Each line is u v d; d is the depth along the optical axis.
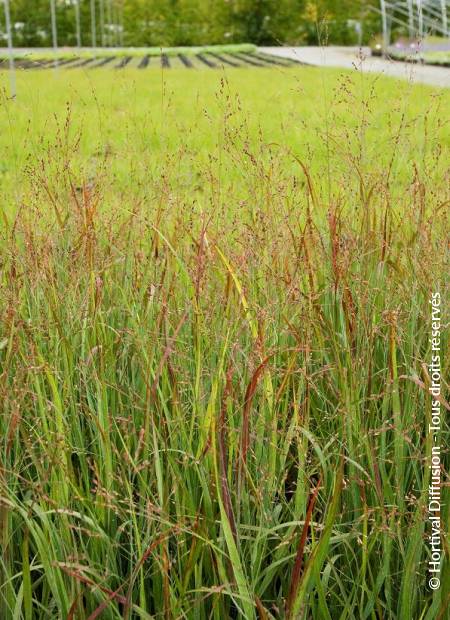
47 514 1.55
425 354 1.80
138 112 5.52
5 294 1.91
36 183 2.39
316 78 9.78
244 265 1.95
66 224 2.23
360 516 1.57
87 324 1.89
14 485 1.59
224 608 1.49
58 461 1.54
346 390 1.66
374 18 23.33
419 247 2.10
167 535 1.47
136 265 2.14
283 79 10.70
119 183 2.96
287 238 2.15
